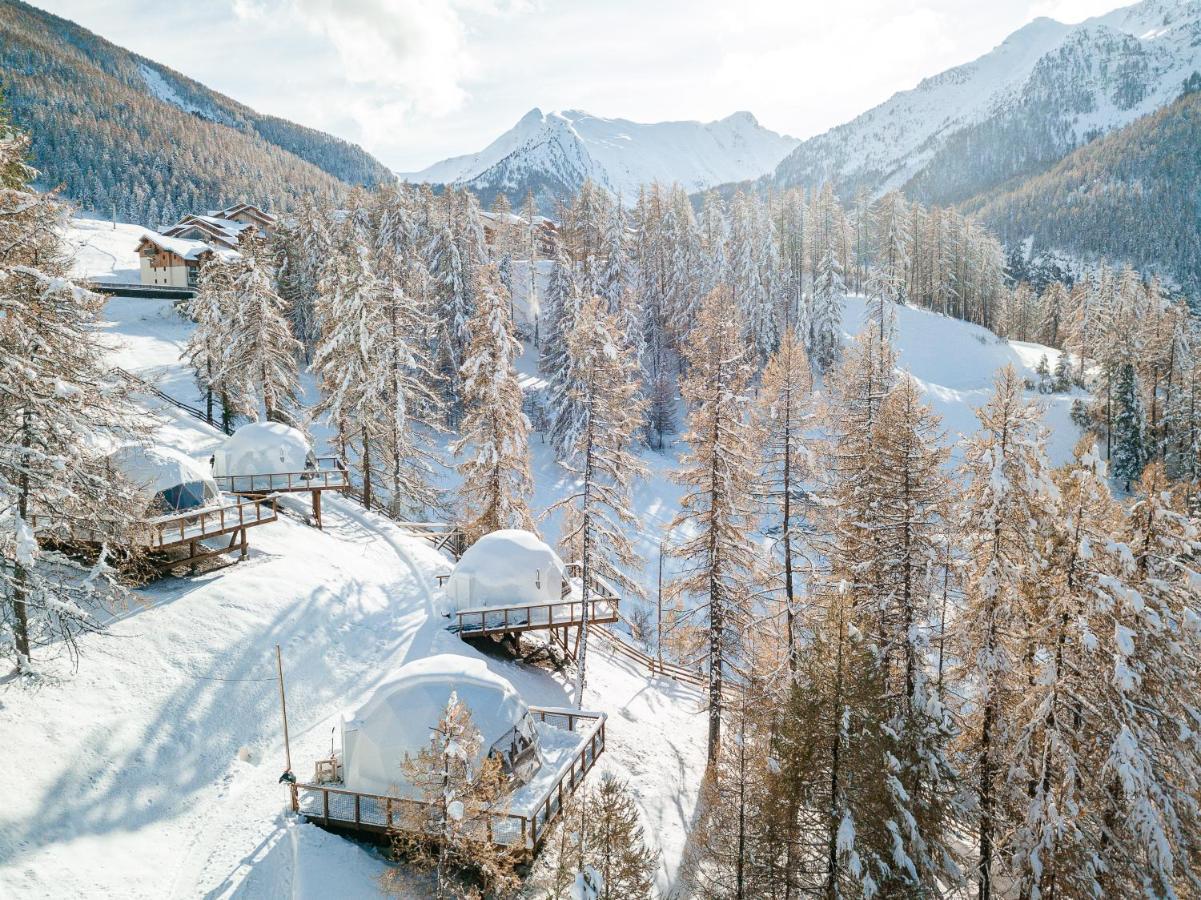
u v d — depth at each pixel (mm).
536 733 18531
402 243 58250
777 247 71938
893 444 20453
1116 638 15344
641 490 50281
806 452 24750
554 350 55594
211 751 17766
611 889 13805
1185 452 52438
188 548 25547
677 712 27625
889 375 37094
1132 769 15055
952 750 18625
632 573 40906
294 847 15188
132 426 18000
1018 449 17766
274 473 32375
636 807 20016
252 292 38844
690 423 23875
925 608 19984
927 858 15461
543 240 89312
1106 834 16391
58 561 16734
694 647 24000
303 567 26422
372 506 39031
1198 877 16844
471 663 18562
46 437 15875
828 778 14867
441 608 26188
